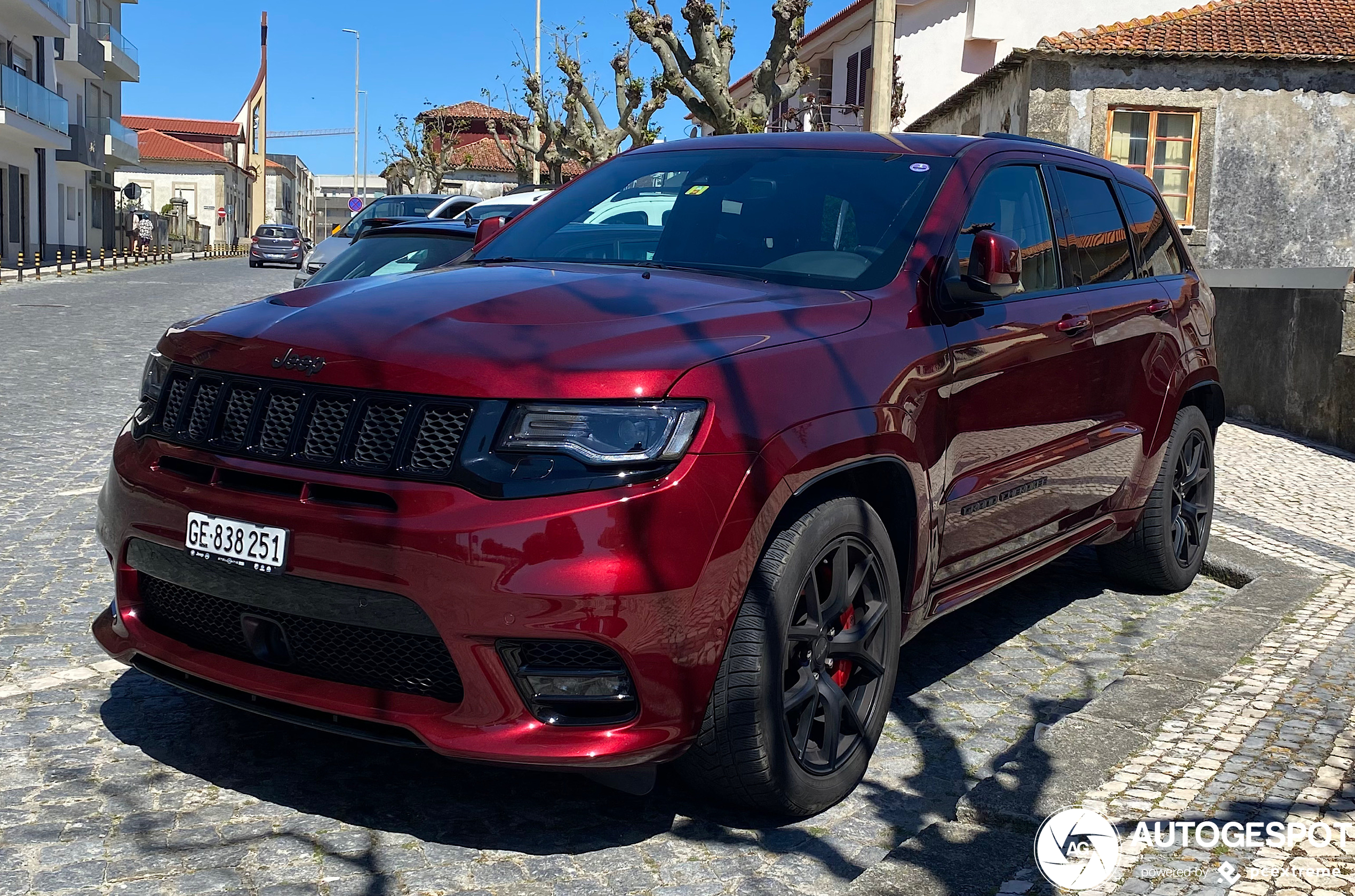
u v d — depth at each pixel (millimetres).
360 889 2771
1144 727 3633
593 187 4508
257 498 2904
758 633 2926
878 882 2746
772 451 2920
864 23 30641
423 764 3430
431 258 9203
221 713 3734
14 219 39875
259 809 3133
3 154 38531
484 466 2736
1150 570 5488
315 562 2807
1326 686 4066
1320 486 8625
